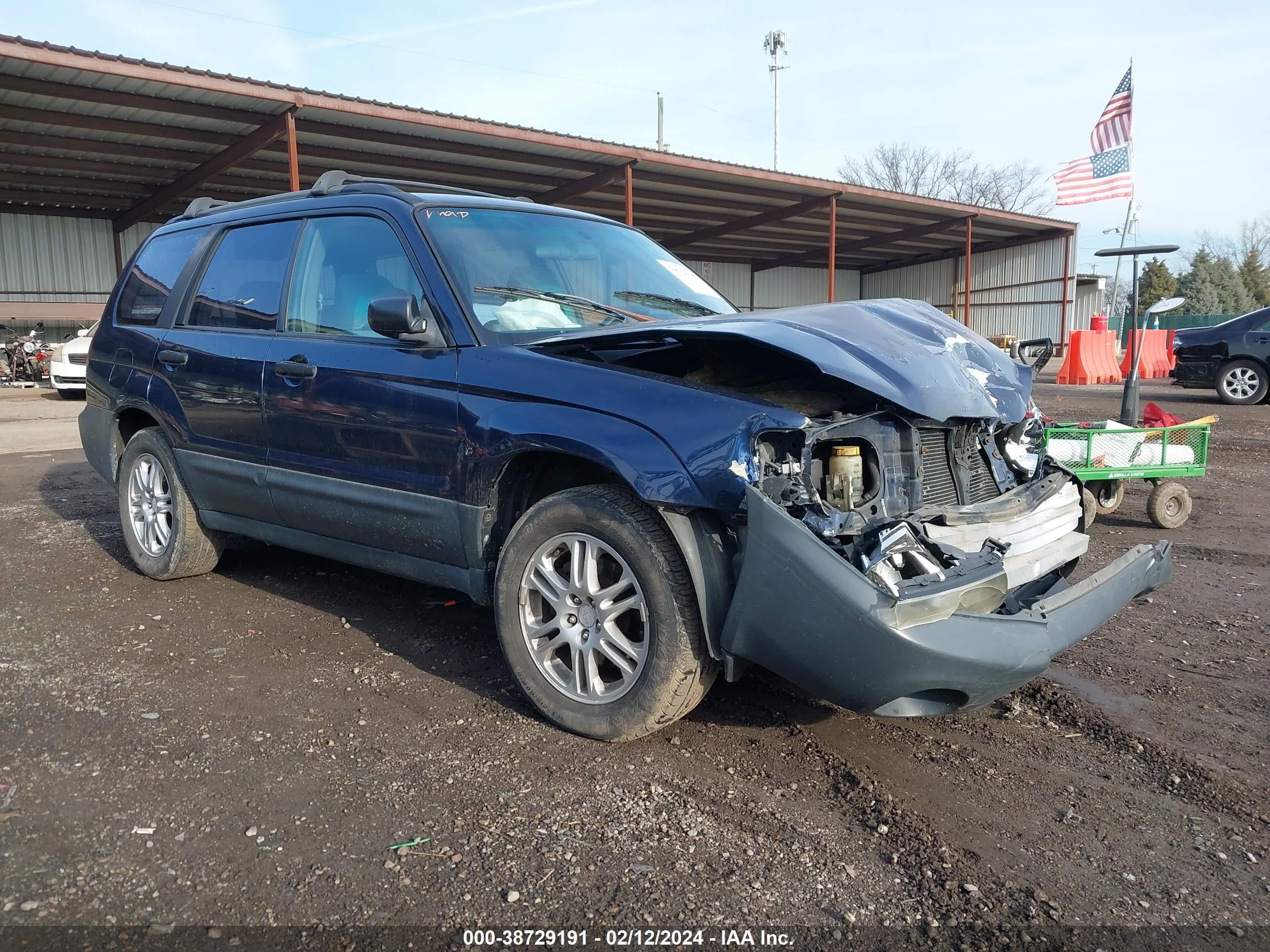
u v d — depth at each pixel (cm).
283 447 395
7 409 1543
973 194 5556
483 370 320
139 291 499
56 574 500
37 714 318
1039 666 266
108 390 500
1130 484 805
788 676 268
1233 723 327
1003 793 276
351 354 364
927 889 227
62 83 1362
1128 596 316
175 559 470
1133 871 237
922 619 250
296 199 425
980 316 3494
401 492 348
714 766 287
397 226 365
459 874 228
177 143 1703
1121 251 851
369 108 1516
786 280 3778
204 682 349
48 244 2339
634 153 1905
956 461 306
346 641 396
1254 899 226
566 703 305
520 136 1714
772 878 229
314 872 228
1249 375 1418
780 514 251
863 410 289
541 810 259
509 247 374
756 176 2180
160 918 209
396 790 269
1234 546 582
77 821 249
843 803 268
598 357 319
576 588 301
